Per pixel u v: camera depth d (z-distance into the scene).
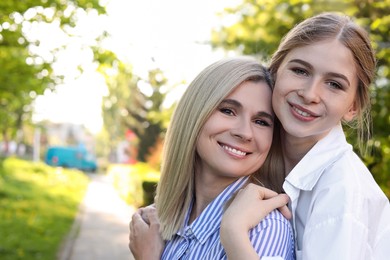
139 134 32.00
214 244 1.93
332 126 1.91
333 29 1.89
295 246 1.92
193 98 2.04
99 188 25.91
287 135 2.05
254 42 6.77
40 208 14.84
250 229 1.82
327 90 1.88
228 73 1.98
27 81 7.75
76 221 14.01
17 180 21.47
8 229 10.80
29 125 14.77
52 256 9.02
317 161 1.92
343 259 1.64
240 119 1.96
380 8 5.66
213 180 2.07
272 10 6.44
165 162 2.15
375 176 5.50
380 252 1.81
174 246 2.08
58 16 6.90
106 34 7.02
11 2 6.45
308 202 1.92
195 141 2.03
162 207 2.15
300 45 1.92
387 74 5.66
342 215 1.71
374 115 5.36
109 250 10.50
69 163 37.72
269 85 2.02
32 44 7.32
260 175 2.17
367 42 1.92
